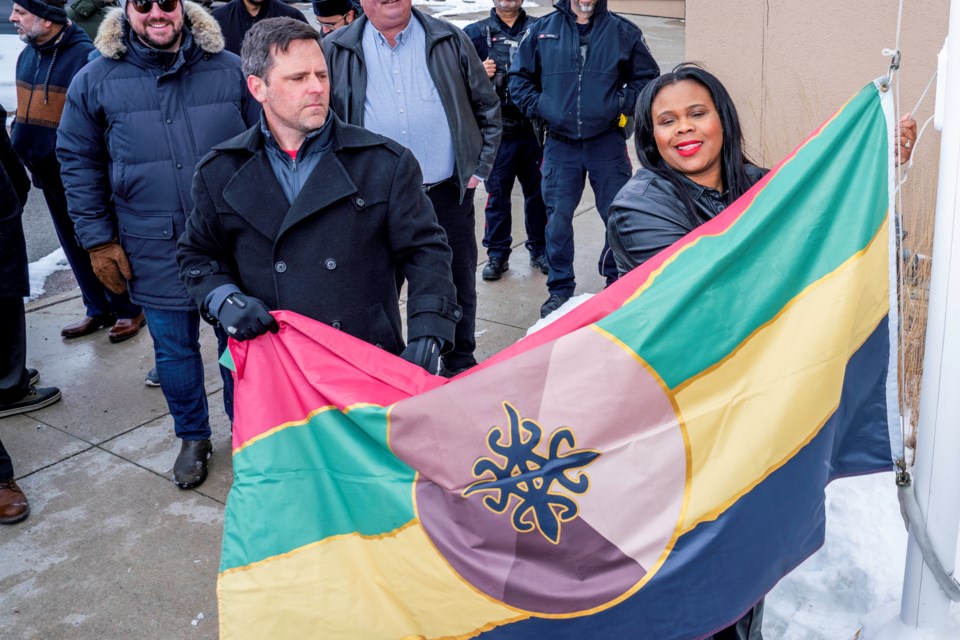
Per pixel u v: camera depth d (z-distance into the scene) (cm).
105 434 457
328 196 270
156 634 323
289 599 235
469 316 459
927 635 249
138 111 374
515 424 227
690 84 248
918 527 241
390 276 292
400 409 232
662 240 249
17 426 468
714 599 228
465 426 229
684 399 226
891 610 268
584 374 226
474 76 424
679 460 226
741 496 227
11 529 384
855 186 230
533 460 227
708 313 227
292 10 543
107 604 339
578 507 226
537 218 607
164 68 376
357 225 276
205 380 507
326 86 266
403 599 234
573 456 226
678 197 252
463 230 443
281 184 277
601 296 238
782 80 507
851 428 246
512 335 530
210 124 379
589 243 656
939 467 235
